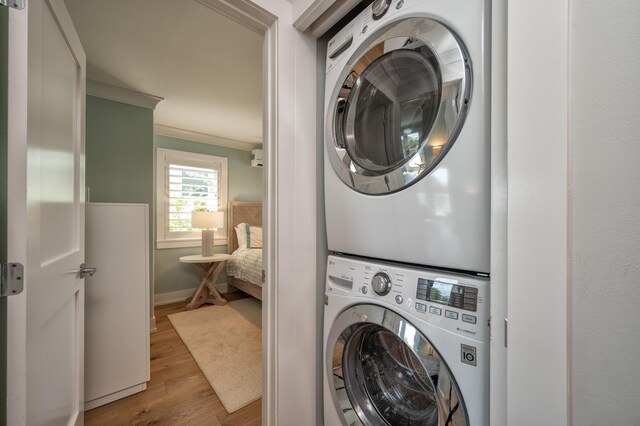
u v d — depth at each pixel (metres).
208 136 3.93
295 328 1.09
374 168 0.89
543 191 0.45
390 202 0.82
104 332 1.63
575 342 0.43
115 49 1.95
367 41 0.90
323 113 1.18
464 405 0.64
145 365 1.75
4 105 0.60
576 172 0.44
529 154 0.47
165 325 2.77
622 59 0.40
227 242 4.16
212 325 2.76
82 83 1.20
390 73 0.87
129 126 2.64
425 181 0.73
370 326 0.89
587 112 0.42
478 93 0.63
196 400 1.64
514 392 0.48
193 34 1.79
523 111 0.48
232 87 2.52
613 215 0.40
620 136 0.40
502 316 0.53
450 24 0.68
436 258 0.71
